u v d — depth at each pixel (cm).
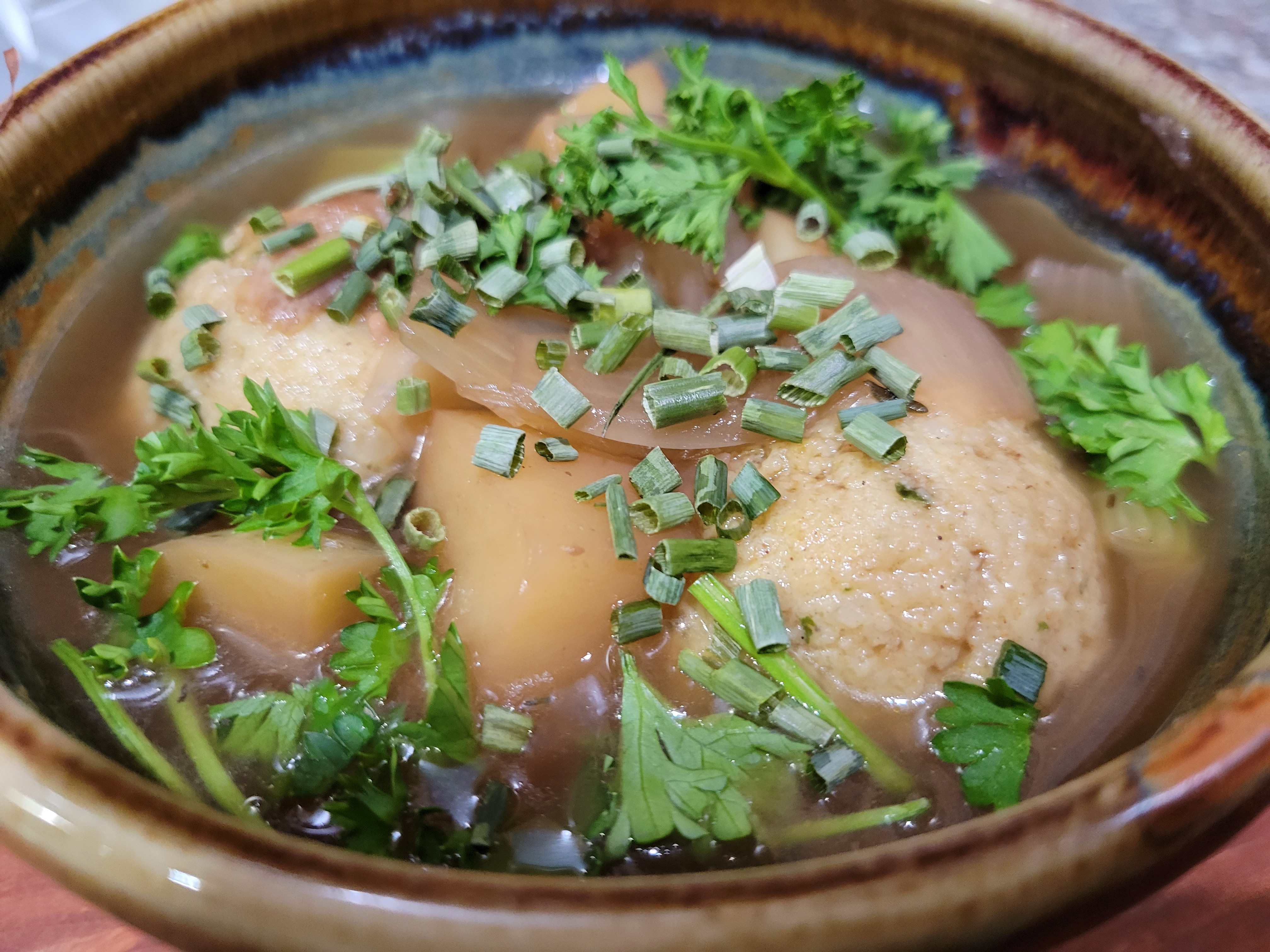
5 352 15
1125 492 15
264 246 16
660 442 14
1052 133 18
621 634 13
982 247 18
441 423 15
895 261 17
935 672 13
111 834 9
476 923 8
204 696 13
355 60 20
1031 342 16
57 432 15
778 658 13
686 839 11
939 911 8
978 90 19
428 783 12
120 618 13
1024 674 12
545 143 20
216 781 12
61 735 9
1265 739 9
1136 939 12
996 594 13
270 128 20
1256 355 15
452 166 20
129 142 17
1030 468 14
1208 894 13
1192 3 28
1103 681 13
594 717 13
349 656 13
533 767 12
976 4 18
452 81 21
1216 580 14
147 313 17
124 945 12
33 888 12
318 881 8
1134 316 17
